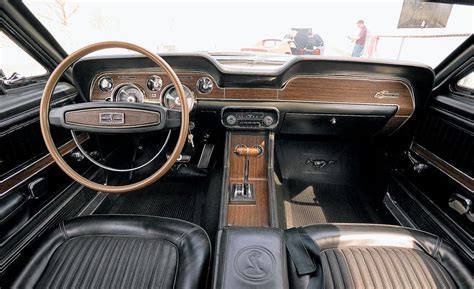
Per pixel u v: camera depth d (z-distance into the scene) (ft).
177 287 2.68
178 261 3.00
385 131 5.24
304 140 6.86
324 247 3.07
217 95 4.62
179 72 4.48
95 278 2.80
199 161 6.17
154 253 3.07
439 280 2.79
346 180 6.40
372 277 2.78
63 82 4.64
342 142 6.79
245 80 4.42
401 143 5.09
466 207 3.49
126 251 3.09
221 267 2.73
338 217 5.41
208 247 3.08
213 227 4.89
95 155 5.15
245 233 3.04
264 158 4.94
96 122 3.10
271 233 3.05
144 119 3.10
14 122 3.24
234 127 4.87
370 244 3.13
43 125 3.04
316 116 4.89
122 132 3.14
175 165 6.40
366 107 4.67
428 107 4.42
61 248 3.10
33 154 3.64
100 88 4.63
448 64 4.15
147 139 5.77
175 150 3.20
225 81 4.46
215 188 5.95
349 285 2.69
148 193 5.95
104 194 5.55
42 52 4.09
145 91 4.59
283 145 6.93
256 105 4.69
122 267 2.91
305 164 6.66
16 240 3.39
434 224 4.03
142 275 2.84
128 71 4.49
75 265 2.92
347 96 4.62
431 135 4.28
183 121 3.12
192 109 4.60
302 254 2.92
